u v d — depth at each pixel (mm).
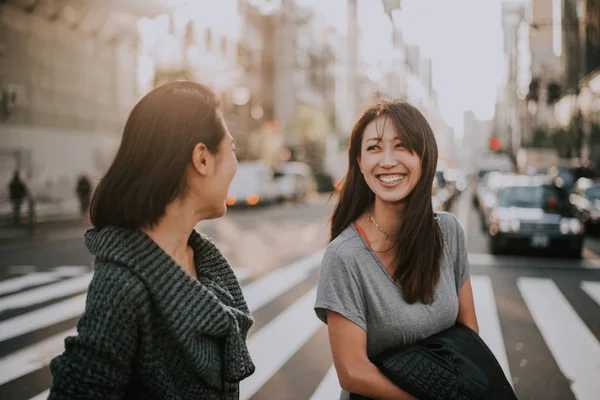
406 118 1894
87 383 1160
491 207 12898
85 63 25594
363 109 2020
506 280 9234
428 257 1852
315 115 48438
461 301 2084
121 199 1300
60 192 23266
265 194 27125
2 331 6223
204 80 37562
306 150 47469
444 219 2098
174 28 34562
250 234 15883
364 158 1940
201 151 1359
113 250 1246
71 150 24422
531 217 11727
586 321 6590
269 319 6699
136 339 1226
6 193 20297
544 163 37781
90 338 1174
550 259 11547
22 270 10195
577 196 18703
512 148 69562
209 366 1312
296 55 54438
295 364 5121
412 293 1827
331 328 1838
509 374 4828
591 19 29469
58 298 7891
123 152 1342
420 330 1838
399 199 1896
